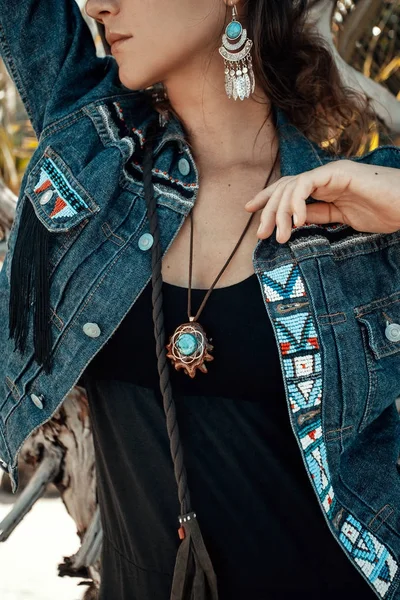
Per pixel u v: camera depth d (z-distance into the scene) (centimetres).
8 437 149
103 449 146
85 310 138
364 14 214
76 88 155
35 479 183
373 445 144
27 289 141
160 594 140
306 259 138
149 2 135
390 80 242
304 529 136
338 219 139
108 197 140
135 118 153
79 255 140
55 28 158
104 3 137
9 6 156
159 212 141
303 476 137
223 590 136
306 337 135
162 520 138
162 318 133
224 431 135
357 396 136
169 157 146
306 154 149
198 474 136
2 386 148
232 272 138
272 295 136
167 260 140
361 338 139
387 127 203
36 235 141
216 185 145
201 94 146
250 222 141
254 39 147
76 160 144
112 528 150
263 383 134
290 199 127
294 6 153
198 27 138
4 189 193
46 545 400
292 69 153
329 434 134
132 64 139
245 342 134
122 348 138
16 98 369
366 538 137
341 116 166
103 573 154
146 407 138
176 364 133
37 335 140
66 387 141
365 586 137
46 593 346
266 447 135
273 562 135
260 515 135
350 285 141
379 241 144
